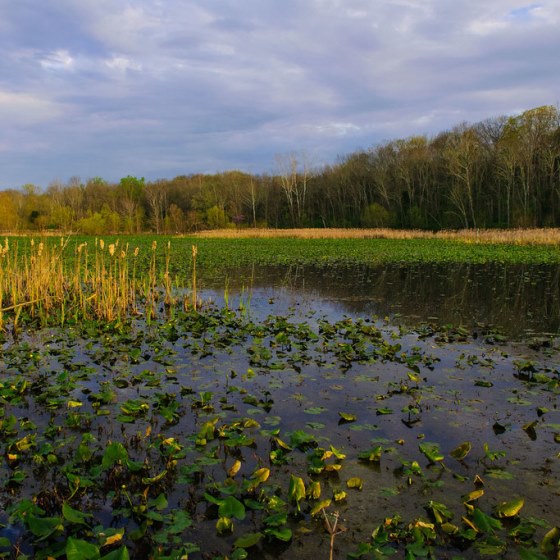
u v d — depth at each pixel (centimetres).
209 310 1180
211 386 652
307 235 4291
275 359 772
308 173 6900
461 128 5881
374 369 720
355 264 2205
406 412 559
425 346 848
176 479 425
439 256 2455
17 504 386
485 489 408
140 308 1219
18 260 2056
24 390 629
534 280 1627
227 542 347
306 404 588
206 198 6650
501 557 330
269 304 1273
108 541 334
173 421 542
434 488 410
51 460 450
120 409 575
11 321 1043
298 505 376
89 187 7975
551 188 4559
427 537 346
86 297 1212
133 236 5144
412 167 5666
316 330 973
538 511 377
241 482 420
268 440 496
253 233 4597
